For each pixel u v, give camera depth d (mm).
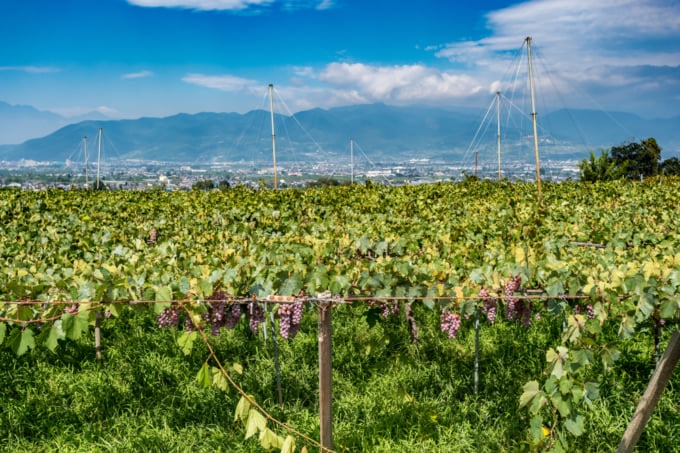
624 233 8383
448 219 11305
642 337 6664
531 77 18250
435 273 5098
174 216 12555
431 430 5023
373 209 13609
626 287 4383
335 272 4895
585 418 4996
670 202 14977
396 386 5746
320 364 4141
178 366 6352
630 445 4277
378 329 7191
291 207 13781
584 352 4074
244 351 6684
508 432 4934
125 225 10484
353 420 5199
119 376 6176
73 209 14047
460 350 6664
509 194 18953
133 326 7527
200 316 4547
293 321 4406
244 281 4891
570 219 10648
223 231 9578
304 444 4789
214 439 4930
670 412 5168
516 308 5137
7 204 14539
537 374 6078
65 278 5277
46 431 5215
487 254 6895
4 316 4641
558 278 4773
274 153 26750
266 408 5453
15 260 6734
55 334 4043
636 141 49875
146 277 5102
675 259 4922
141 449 4816
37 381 6031
